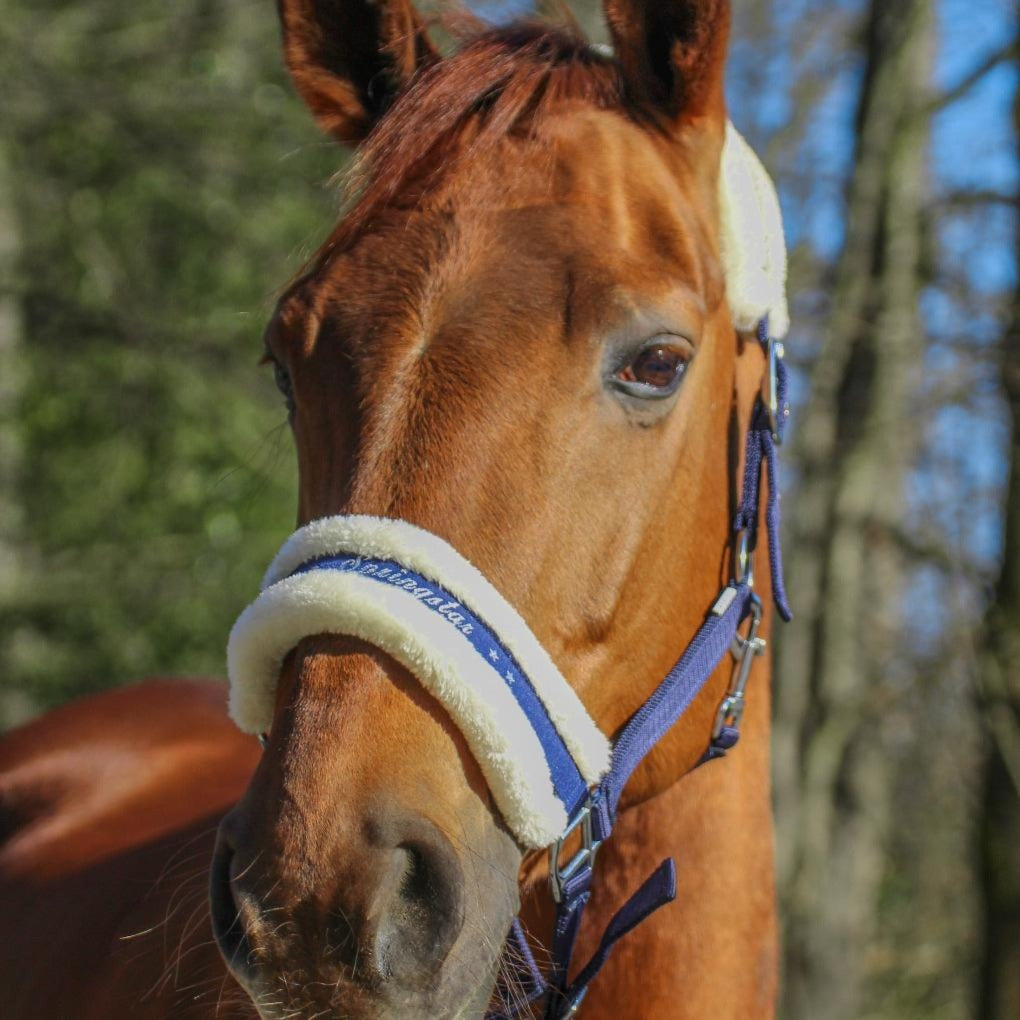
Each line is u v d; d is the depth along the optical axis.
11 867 2.79
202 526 7.48
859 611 6.46
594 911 1.92
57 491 7.92
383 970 1.34
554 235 1.63
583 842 1.70
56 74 7.09
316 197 7.16
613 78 1.86
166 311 7.70
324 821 1.35
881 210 5.87
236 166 7.38
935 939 9.23
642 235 1.70
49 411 7.79
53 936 2.43
